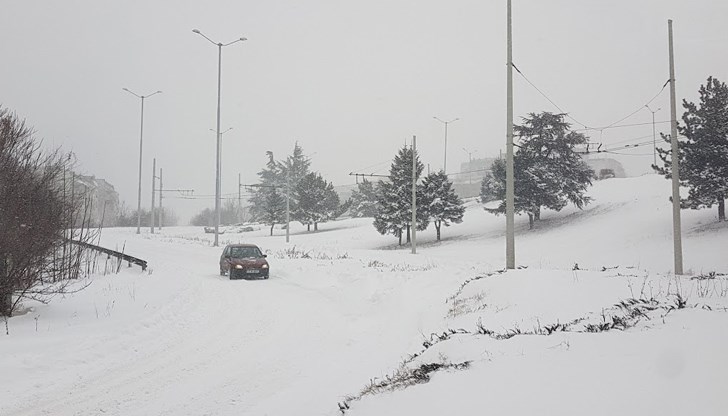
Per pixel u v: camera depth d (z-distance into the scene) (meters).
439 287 16.95
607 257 32.28
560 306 11.12
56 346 10.40
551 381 5.15
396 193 51.69
